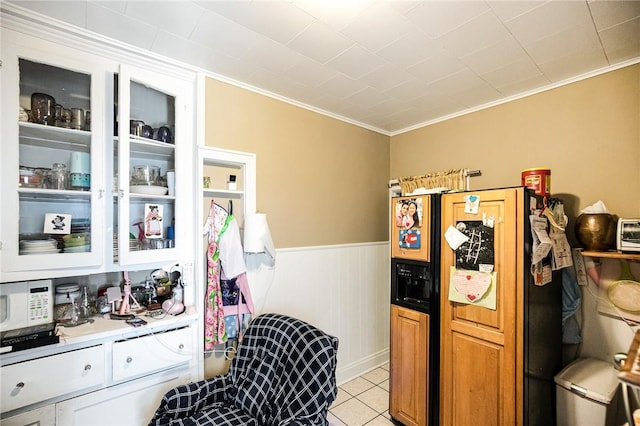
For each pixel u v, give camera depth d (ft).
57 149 5.47
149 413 5.44
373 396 8.20
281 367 5.09
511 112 7.68
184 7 4.49
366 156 9.96
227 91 6.82
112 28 5.01
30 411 4.38
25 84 4.99
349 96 7.75
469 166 8.50
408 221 6.89
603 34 5.11
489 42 5.37
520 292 5.18
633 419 3.65
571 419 5.58
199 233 6.31
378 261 10.32
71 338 4.66
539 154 7.18
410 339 6.76
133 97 6.02
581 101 6.56
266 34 5.17
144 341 5.34
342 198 9.24
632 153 5.93
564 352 6.63
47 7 4.48
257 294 7.27
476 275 5.71
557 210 6.10
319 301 8.55
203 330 6.25
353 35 5.19
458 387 5.97
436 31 5.06
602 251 5.68
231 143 6.88
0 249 4.49
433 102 8.09
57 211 5.36
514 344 5.21
